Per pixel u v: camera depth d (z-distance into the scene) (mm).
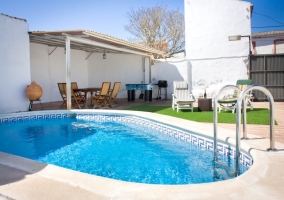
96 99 10406
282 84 11664
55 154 5031
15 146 5648
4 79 8867
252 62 12094
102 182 2684
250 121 6285
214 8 12906
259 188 2410
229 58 12891
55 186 2607
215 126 4188
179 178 3760
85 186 2590
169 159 4668
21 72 9508
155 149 5344
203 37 13180
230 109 8180
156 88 14828
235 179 2633
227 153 4512
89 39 9898
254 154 3471
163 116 7566
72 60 14828
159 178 3771
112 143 5867
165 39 24719
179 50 25000
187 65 13516
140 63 15125
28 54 9781
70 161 4598
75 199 2307
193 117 7352
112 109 9945
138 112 8516
